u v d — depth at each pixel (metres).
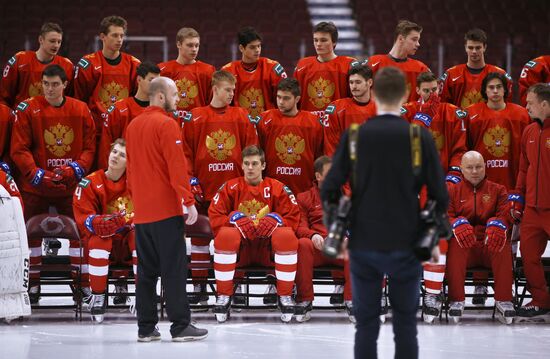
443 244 10.20
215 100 11.23
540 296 10.45
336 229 6.20
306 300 10.30
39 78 11.82
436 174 6.28
